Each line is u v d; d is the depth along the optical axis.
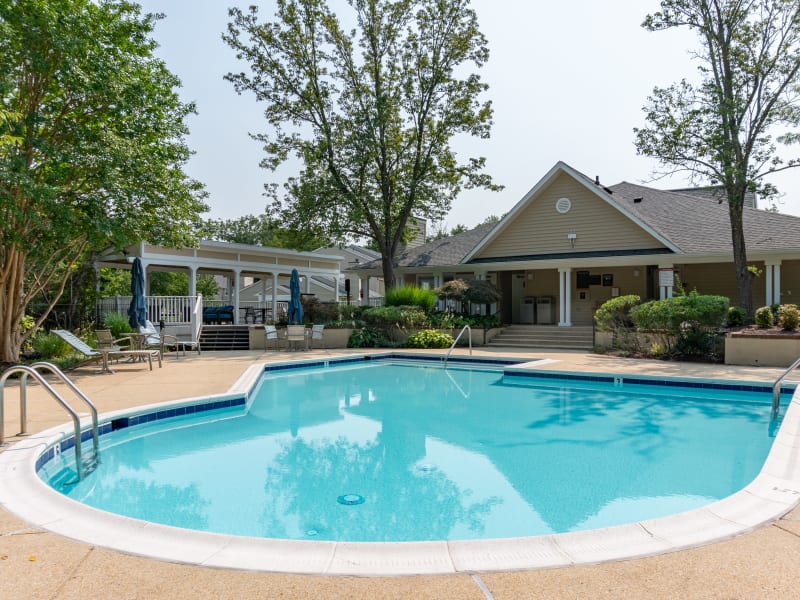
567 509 5.00
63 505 4.04
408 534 4.45
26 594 2.79
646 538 3.41
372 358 17.08
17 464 5.05
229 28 22.94
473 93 23.52
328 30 23.05
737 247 16.70
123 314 20.27
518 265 21.92
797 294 19.05
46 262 13.62
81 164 11.59
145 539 3.47
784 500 4.02
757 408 9.70
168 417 8.52
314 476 5.99
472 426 8.45
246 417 9.14
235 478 5.93
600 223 21.00
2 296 12.61
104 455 6.82
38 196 10.70
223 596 2.76
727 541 3.37
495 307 23.42
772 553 3.20
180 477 5.95
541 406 10.02
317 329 19.23
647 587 2.82
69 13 11.36
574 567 3.05
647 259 19.25
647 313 15.54
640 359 14.95
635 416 9.12
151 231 14.16
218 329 20.58
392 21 22.94
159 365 13.66
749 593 2.76
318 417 9.13
